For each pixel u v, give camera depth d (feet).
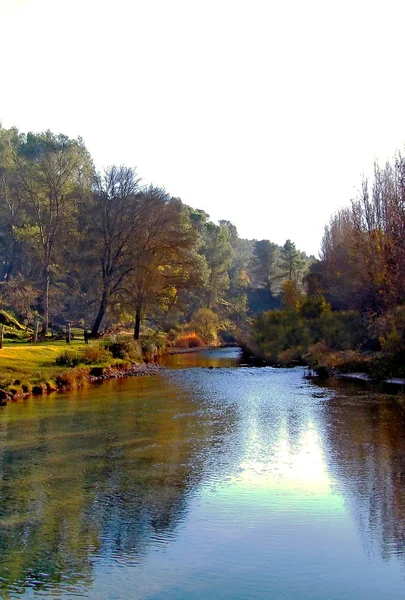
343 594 28.25
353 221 161.99
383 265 130.72
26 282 201.87
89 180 223.30
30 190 190.90
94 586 29.14
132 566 31.24
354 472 46.83
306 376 113.70
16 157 217.15
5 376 89.56
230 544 33.81
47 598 28.02
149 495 42.06
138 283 164.66
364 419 67.51
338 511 38.58
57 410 74.79
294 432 61.46
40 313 208.44
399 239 118.62
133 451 54.29
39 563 31.58
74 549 33.24
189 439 58.90
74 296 216.54
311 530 35.65
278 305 345.10
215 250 320.09
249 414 72.08
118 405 78.79
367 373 109.09
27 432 61.87
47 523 37.01
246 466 49.16
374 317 135.23
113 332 192.13
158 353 169.27
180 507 39.63
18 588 28.94
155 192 170.50
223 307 305.73
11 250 239.91
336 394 87.10
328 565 31.17
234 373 121.39
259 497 41.50
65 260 199.31
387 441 56.70
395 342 105.19
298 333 155.53
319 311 162.30
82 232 191.62
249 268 435.12
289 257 354.95
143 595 28.27
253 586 29.04
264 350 160.35
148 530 35.88
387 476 45.65
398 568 30.78
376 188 155.53
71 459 51.55
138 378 111.55
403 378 100.27
